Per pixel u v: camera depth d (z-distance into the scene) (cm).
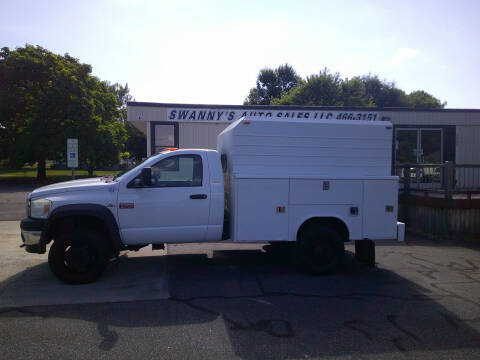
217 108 1379
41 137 2861
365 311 479
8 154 3167
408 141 1473
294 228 622
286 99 3086
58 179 3164
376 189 642
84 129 2820
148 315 459
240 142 618
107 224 577
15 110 2877
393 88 4194
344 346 382
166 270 665
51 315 458
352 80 3048
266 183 613
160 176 611
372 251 662
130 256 769
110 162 3030
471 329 427
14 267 673
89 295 531
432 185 1079
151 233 602
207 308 484
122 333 408
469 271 675
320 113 1408
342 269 684
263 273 652
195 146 1388
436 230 998
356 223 639
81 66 3166
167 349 372
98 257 577
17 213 1330
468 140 1510
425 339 400
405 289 570
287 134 627
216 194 618
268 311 476
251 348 376
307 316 461
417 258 772
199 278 618
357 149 646
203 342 388
